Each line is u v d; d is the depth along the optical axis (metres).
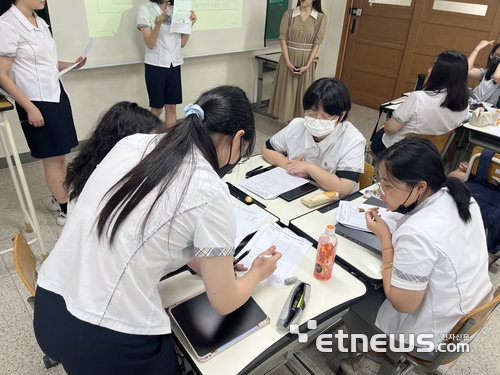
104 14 3.08
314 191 1.72
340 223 1.46
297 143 1.94
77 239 0.88
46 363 1.58
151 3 3.04
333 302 1.10
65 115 2.26
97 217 0.84
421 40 4.54
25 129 2.17
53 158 2.32
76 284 0.86
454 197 1.17
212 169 0.85
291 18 3.80
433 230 1.10
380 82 5.09
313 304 1.09
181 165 0.81
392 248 1.25
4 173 3.06
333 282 1.18
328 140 1.83
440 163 1.14
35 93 2.08
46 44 2.09
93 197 0.88
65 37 2.96
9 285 2.01
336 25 5.19
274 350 0.96
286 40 3.91
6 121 1.79
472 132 2.75
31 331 1.76
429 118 2.56
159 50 3.19
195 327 0.99
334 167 1.88
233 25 4.04
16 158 1.87
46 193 2.83
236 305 0.94
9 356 1.64
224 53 4.09
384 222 1.33
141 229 0.80
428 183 1.14
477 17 4.06
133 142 0.94
